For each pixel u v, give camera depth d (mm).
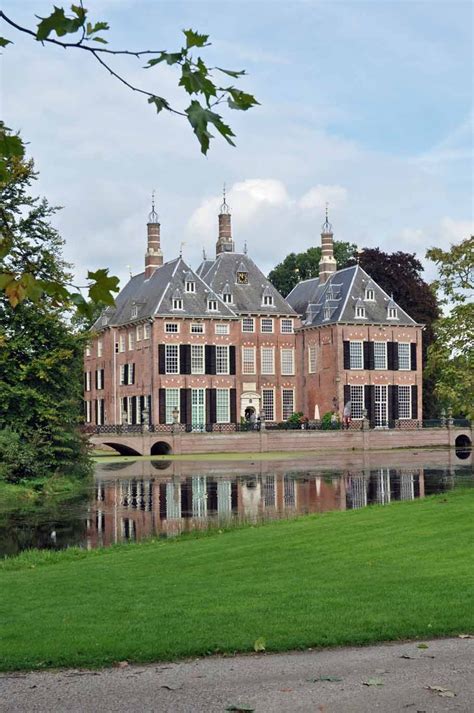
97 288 5191
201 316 80938
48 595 15375
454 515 23875
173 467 60594
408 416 87312
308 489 44312
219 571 17406
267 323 88312
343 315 84688
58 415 44094
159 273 86188
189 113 4539
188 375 80500
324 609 12570
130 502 39312
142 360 82062
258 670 9508
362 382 85375
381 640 10844
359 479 49469
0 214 6219
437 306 91938
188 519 33094
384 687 8703
